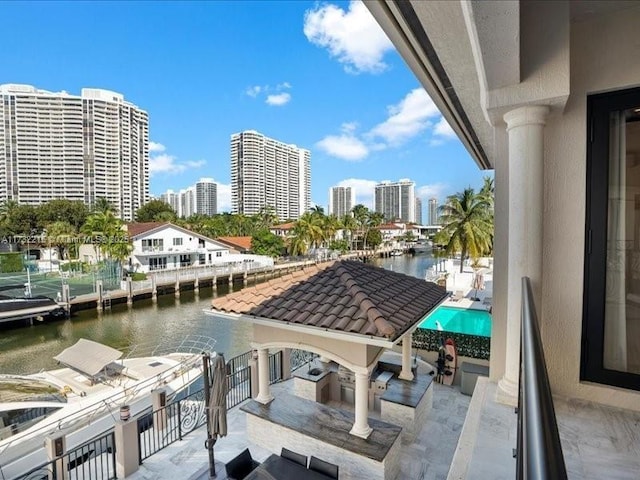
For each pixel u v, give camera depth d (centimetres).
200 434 698
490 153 644
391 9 215
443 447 624
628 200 255
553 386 275
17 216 4631
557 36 236
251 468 532
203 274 3209
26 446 736
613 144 257
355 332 519
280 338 616
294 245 4662
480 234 2517
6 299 2167
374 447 530
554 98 238
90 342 1167
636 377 252
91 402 909
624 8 250
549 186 271
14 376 1041
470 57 265
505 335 308
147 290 2806
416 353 969
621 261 257
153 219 5838
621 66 252
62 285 2430
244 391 834
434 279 2345
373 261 5988
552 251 272
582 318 267
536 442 59
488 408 257
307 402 666
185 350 1733
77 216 4769
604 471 193
